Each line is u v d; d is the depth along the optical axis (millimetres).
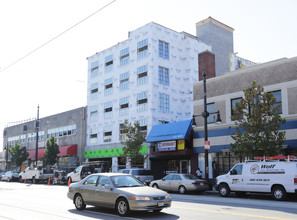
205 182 21000
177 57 38906
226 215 10328
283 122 19203
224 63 50531
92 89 44719
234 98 26516
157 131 31953
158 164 32969
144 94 36000
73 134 46375
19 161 49281
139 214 10695
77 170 30203
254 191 16797
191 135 29031
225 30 52219
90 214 10812
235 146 20594
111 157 39750
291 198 16766
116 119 39625
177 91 37969
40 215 10555
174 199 16359
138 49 37938
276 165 16188
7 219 9688
